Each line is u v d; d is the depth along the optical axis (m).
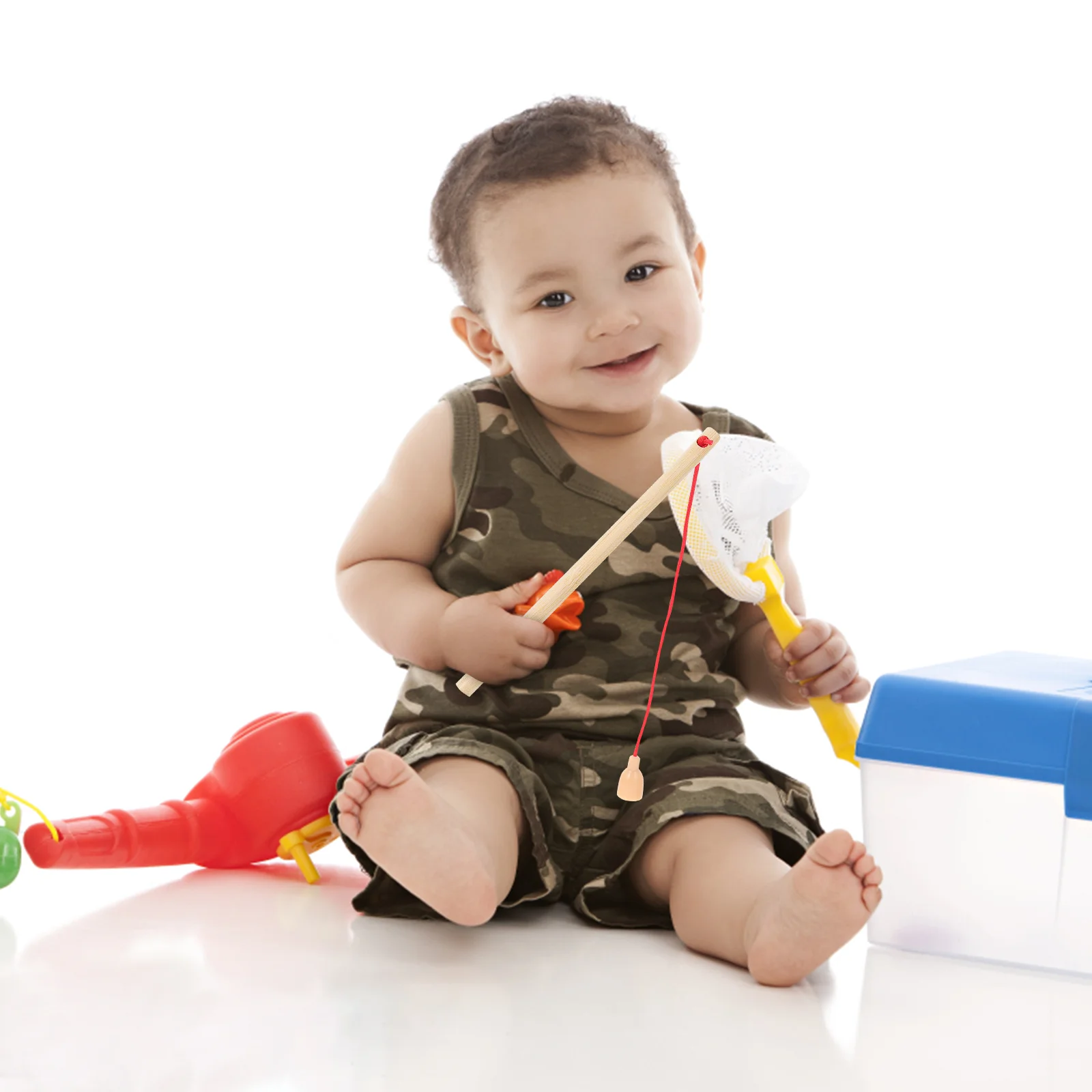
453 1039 1.13
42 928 1.41
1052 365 2.95
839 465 3.01
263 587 3.13
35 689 2.74
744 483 1.52
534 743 1.54
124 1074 1.06
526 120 1.64
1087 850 1.33
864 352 3.00
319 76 3.08
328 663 2.96
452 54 3.03
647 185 1.61
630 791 1.37
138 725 2.57
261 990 1.23
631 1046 1.13
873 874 1.21
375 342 3.12
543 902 1.54
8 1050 1.10
